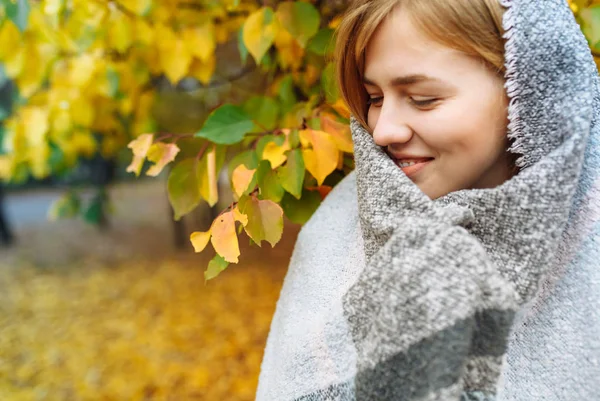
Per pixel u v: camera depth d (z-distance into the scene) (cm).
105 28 134
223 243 76
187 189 98
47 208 1015
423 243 54
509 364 64
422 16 57
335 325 64
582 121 56
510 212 56
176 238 668
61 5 119
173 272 564
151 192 1223
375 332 54
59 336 404
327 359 64
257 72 177
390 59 61
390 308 53
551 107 58
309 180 101
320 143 91
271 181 89
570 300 62
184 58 132
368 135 70
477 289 51
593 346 59
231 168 97
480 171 64
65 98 160
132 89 166
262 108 119
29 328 423
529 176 55
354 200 87
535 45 57
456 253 52
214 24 143
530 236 55
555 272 64
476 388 54
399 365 51
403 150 65
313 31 104
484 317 52
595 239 61
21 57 138
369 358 54
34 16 130
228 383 313
